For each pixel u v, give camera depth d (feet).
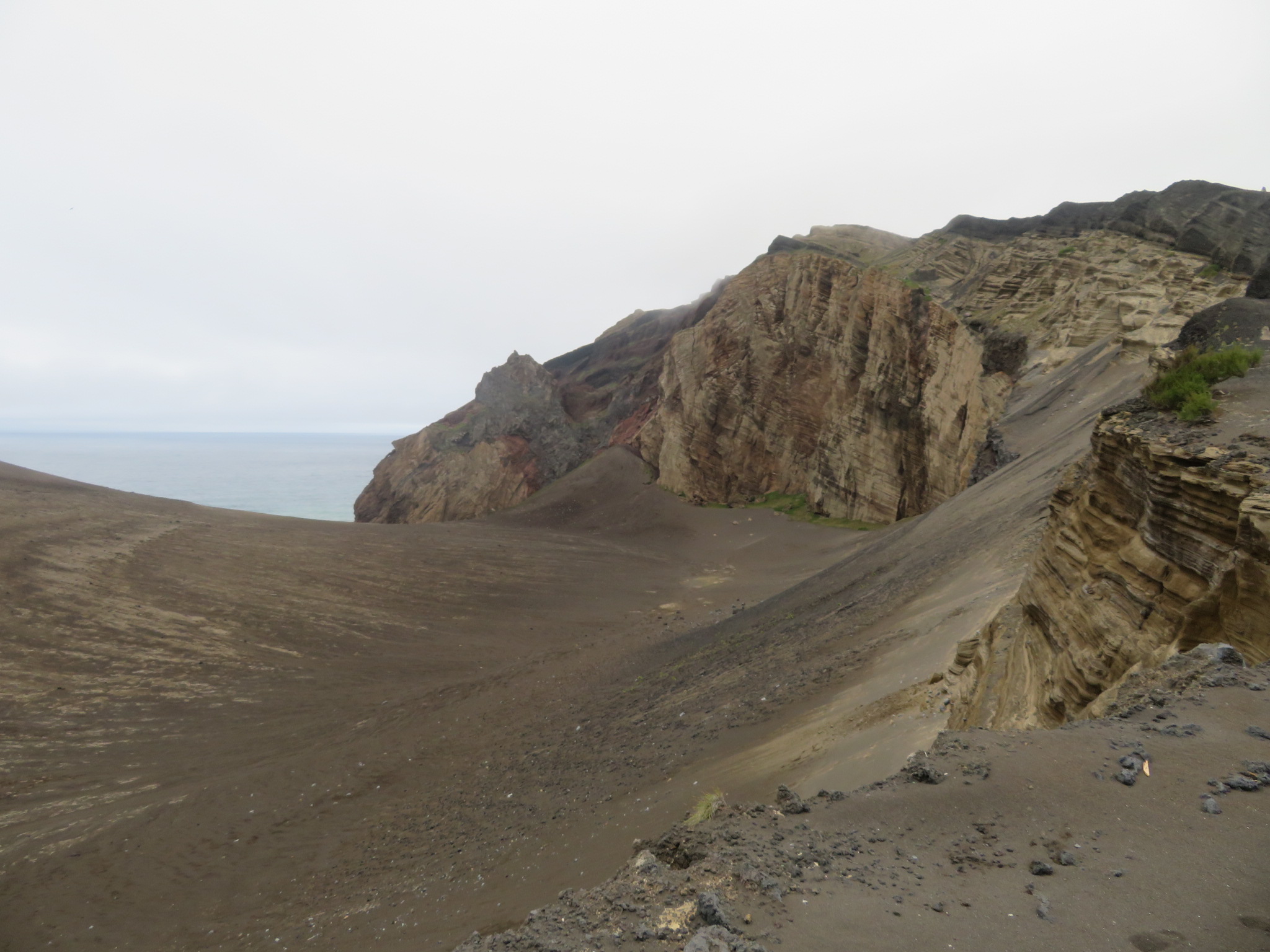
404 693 102.47
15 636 106.73
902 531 124.47
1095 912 9.87
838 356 230.07
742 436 267.18
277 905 45.60
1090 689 24.68
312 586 152.56
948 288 242.17
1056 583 30.58
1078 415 106.52
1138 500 26.18
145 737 85.61
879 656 55.21
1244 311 44.83
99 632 114.11
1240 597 18.83
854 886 11.27
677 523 258.16
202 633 120.67
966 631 46.39
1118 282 150.30
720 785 41.47
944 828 13.03
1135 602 23.97
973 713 32.65
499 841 46.60
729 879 11.57
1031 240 210.79
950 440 174.60
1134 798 12.97
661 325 450.30
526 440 359.87
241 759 79.00
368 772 71.97
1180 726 15.42
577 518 295.69
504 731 79.51
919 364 193.98
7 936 45.39
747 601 148.56
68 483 214.48
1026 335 172.04
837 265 240.32
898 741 34.12
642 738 62.54
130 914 47.11
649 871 12.28
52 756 78.48
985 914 10.11
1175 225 160.04
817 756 38.99
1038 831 12.46
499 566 189.47
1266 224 143.02
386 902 40.63
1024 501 74.08
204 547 169.58
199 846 57.41
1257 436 22.40
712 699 66.90
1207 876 10.44
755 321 267.80
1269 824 11.51
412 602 151.33
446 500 332.19
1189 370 30.01
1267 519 18.08
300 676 109.09
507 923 29.58
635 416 359.46
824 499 225.97
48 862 55.01
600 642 123.13
